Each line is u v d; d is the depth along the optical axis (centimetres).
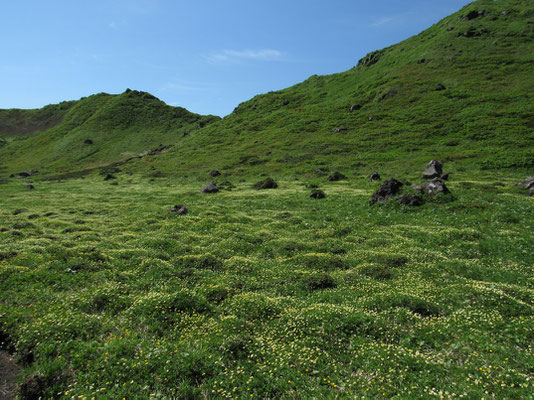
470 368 812
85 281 1505
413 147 7506
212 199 4712
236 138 11712
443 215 2919
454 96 9594
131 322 1091
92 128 16300
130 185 7100
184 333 1052
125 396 738
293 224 3047
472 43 12269
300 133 10544
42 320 1022
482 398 669
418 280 1551
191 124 17912
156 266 1722
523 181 3975
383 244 2248
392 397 717
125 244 2302
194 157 10131
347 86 14300
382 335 1020
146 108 19338
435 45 13000
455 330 1027
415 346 964
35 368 843
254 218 3291
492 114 8075
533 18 12531
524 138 6588
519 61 10406
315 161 7756
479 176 4944
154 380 794
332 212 3441
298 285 1571
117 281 1534
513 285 1419
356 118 10456
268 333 1066
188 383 795
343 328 1052
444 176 4788
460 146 7000
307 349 932
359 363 886
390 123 9319
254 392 774
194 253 2084
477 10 14112
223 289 1443
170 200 4866
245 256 2073
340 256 2022
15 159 13250
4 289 1355
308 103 13862
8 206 4688
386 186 3544
